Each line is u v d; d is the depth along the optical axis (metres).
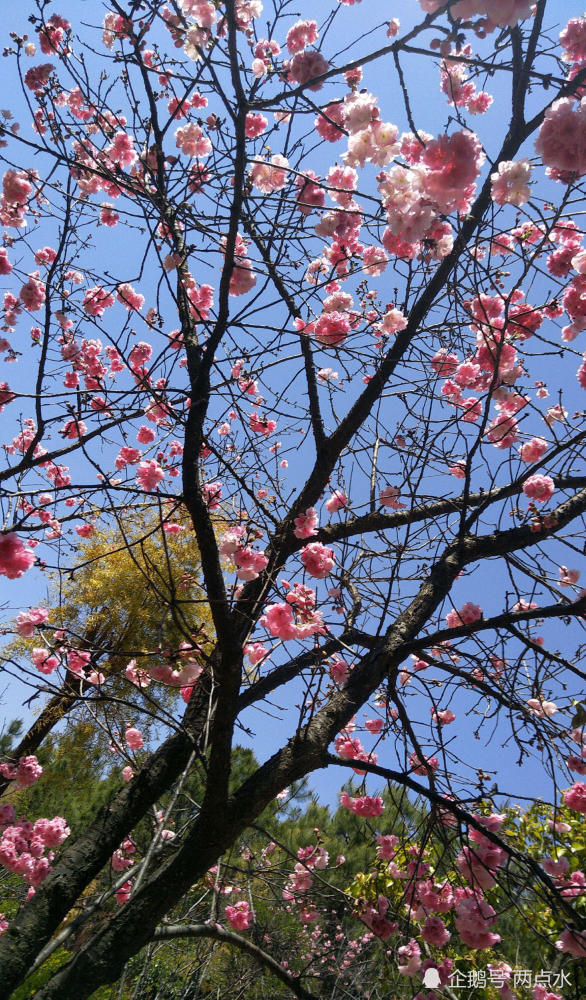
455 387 3.99
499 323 3.20
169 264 2.82
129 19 2.07
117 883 3.23
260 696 3.47
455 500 3.55
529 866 2.51
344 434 3.45
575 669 2.64
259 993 5.18
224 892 4.68
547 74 1.62
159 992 4.22
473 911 2.47
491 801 2.80
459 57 1.61
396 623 3.27
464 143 1.67
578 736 3.01
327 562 2.55
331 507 3.95
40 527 2.37
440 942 2.69
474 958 4.10
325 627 2.59
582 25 2.45
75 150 3.13
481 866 2.57
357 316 2.94
